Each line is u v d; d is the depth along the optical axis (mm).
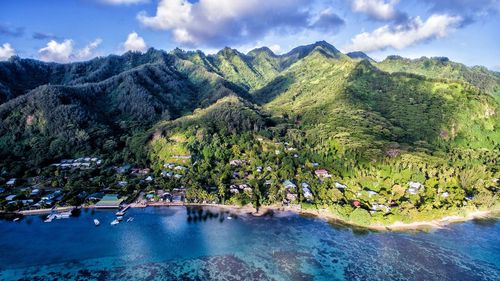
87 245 153375
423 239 159750
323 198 199750
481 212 189625
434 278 130750
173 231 167625
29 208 188000
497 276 132125
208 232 166625
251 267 137000
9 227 169375
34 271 133250
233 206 197750
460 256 145875
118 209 191750
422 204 187500
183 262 140500
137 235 163375
